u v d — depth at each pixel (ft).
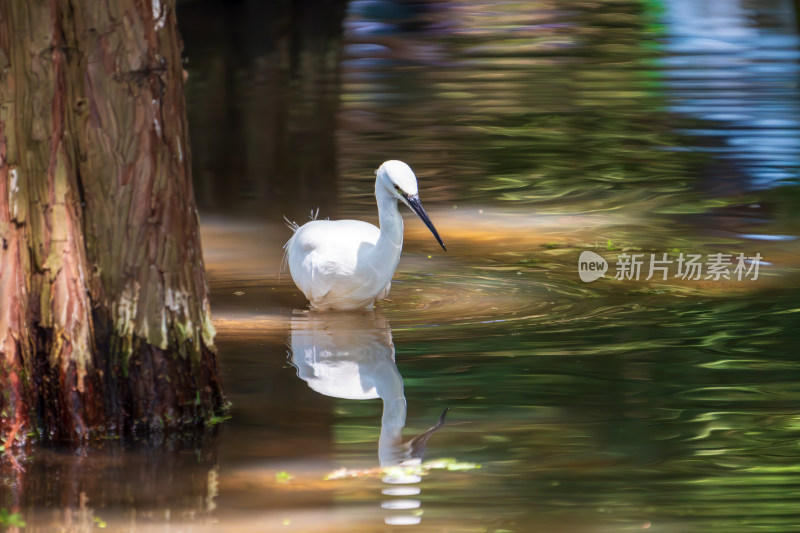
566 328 42.04
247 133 87.71
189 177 31.50
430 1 180.24
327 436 31.27
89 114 29.68
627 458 29.63
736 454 29.89
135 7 29.37
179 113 30.71
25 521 25.70
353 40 143.43
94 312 30.63
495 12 171.63
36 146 29.22
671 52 131.44
